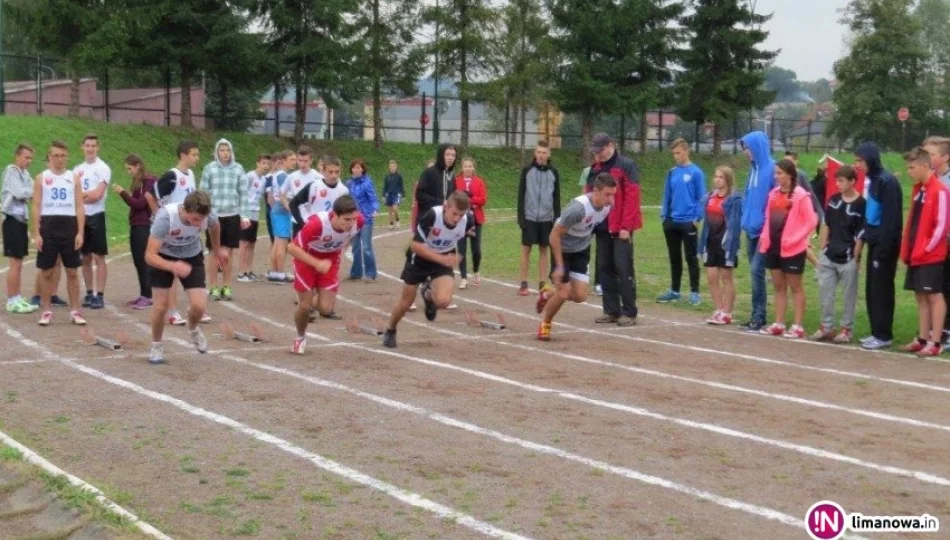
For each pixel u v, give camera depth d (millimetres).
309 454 6309
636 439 6789
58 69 42312
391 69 41719
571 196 42781
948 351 10422
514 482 5824
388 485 5730
